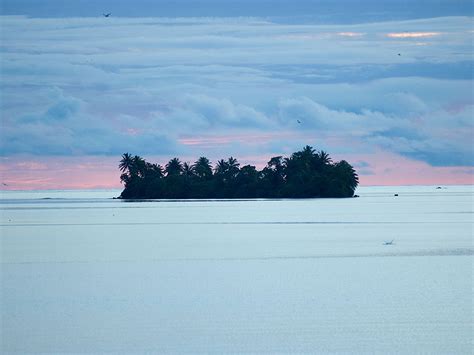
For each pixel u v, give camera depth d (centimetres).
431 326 8606
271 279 11812
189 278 11988
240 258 14662
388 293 10494
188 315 9194
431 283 11331
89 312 9406
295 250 16125
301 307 9588
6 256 15338
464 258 14412
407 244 17300
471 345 7900
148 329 8556
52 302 10056
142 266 13525
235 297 10269
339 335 8250
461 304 9731
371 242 17912
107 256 15200
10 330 8556
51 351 7775
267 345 7919
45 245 17775
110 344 7975
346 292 10600
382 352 7688
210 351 7719
